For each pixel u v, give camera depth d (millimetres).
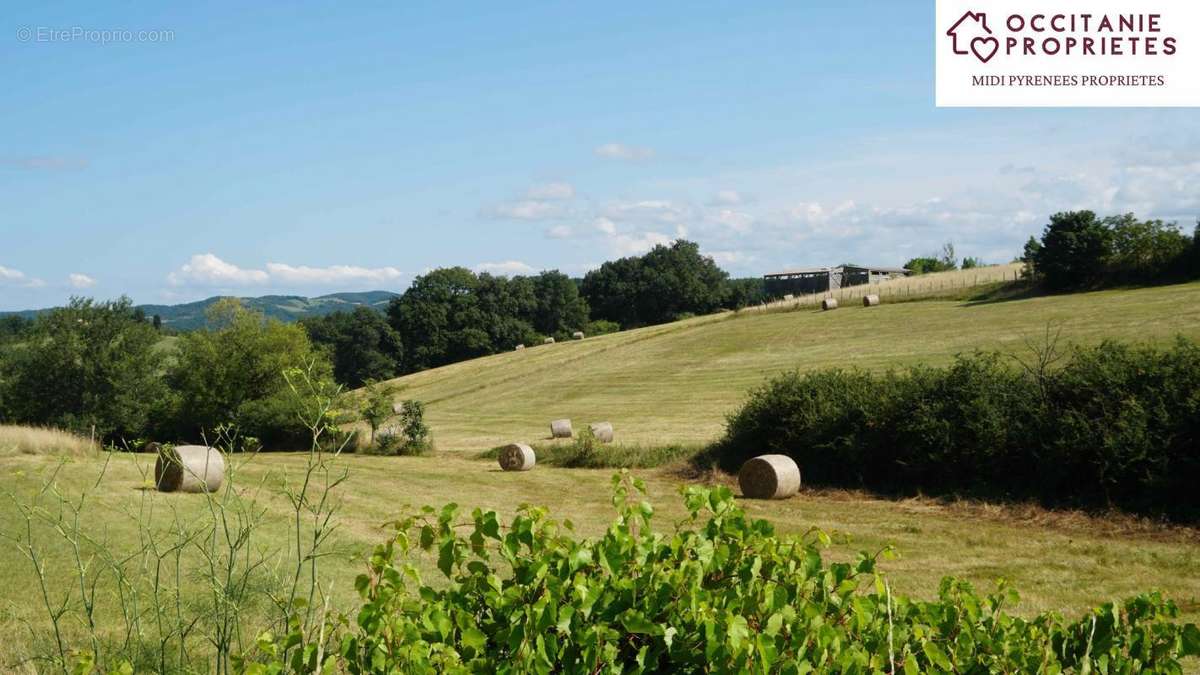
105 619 6055
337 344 88375
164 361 51406
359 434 33344
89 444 19906
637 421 35344
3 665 5207
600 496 20203
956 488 18875
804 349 47562
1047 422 17641
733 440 23875
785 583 3096
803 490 20859
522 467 25875
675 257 112688
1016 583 11297
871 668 2789
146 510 11422
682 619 2793
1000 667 3189
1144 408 16422
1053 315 44125
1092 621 3420
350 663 2748
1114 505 16219
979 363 20031
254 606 4395
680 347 55531
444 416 44562
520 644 2645
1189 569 12156
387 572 2992
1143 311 40781
